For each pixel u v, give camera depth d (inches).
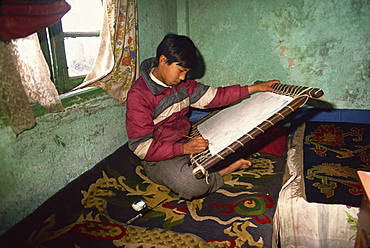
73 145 73.1
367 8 115.0
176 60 69.1
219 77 142.0
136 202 74.1
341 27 120.0
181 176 72.6
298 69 130.3
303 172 82.9
